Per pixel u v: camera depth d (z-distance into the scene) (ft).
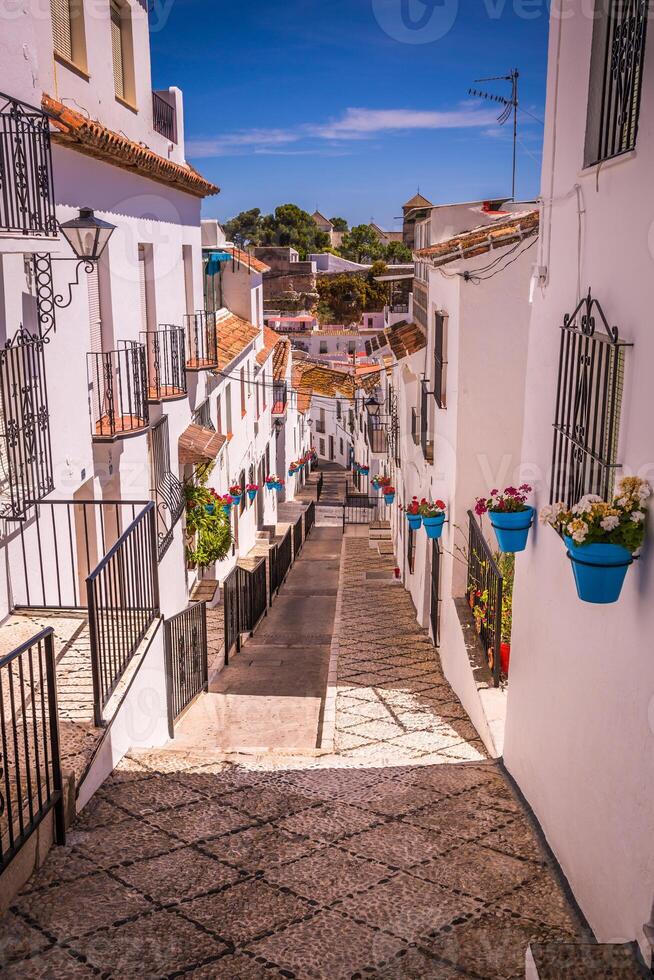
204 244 60.08
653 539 11.24
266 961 12.01
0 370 19.35
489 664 26.45
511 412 30.22
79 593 27.76
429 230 41.68
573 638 14.90
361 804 17.60
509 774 20.01
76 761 16.48
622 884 11.91
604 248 13.69
